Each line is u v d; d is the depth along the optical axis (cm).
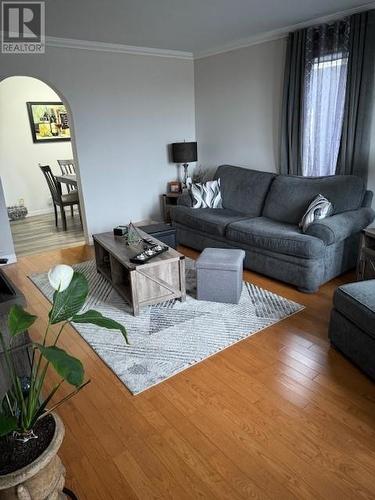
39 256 442
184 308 297
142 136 498
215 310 292
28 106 619
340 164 369
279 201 388
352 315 212
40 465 109
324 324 269
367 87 334
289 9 330
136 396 202
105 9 312
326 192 353
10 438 118
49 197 677
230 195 446
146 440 172
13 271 396
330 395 197
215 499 144
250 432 175
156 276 288
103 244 327
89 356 240
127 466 159
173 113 521
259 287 333
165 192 542
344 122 357
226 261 295
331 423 179
